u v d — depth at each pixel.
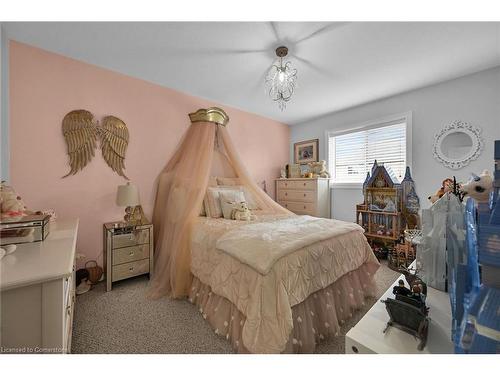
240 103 3.38
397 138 3.10
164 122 2.81
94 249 2.33
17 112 1.92
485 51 2.02
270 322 1.17
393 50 2.01
